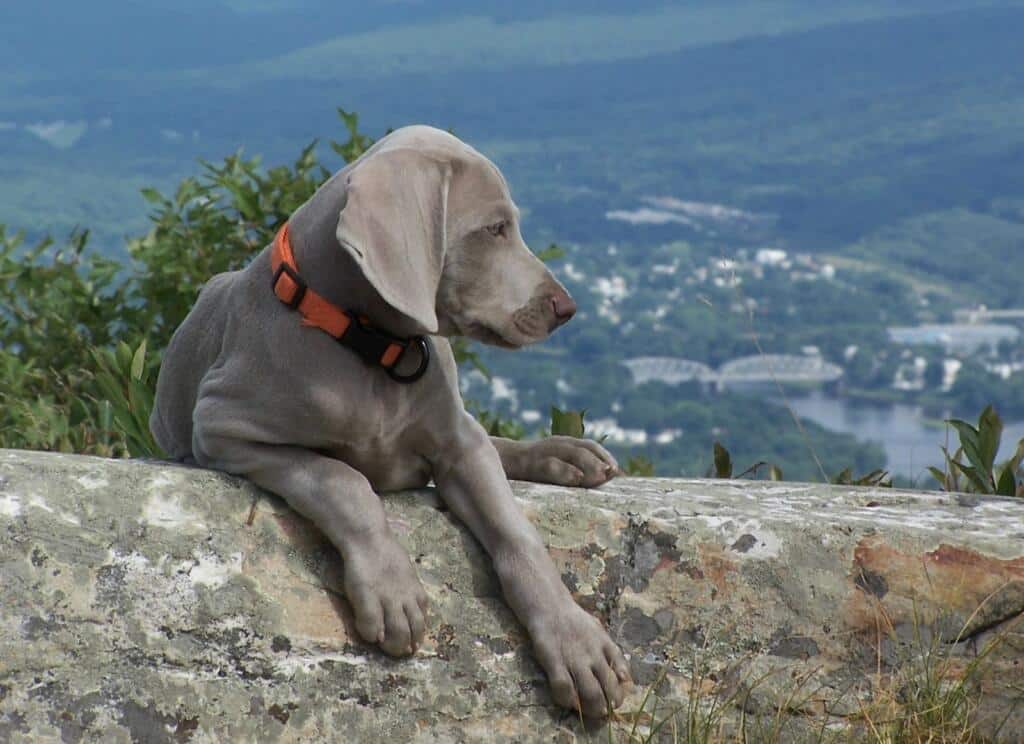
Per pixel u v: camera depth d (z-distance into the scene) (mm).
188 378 5219
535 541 4777
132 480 4598
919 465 7246
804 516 5121
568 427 6969
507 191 4883
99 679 4344
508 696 4703
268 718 4477
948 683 4934
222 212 9219
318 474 4645
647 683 4887
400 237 4379
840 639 4949
